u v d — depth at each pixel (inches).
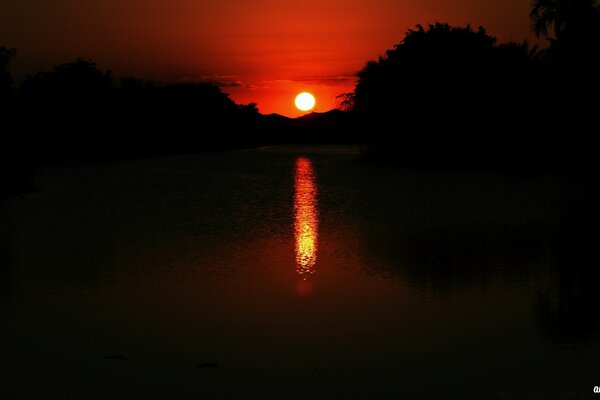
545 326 519.5
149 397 406.6
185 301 597.6
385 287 637.9
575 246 822.5
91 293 629.0
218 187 1711.4
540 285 635.5
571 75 2028.8
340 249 825.5
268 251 817.5
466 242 861.2
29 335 512.4
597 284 635.5
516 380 425.7
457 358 460.1
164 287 647.1
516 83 2402.8
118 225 1048.2
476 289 625.6
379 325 526.0
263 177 2030.0
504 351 470.9
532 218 1065.5
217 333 512.7
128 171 2379.4
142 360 461.7
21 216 1167.6
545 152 2186.3
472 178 1843.0
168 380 429.4
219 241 890.7
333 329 518.0
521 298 593.6
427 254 786.8
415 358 460.4
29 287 651.5
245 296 611.8
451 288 629.9
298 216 1135.6
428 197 1386.6
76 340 501.7
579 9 1994.3
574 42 2001.7
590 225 984.9
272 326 526.6
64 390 416.8
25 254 812.6
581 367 443.2
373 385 420.5
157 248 843.4
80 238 926.4
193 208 1268.5
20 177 1622.8
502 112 2415.1
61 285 659.4
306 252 808.9
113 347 486.6
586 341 487.2
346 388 417.4
